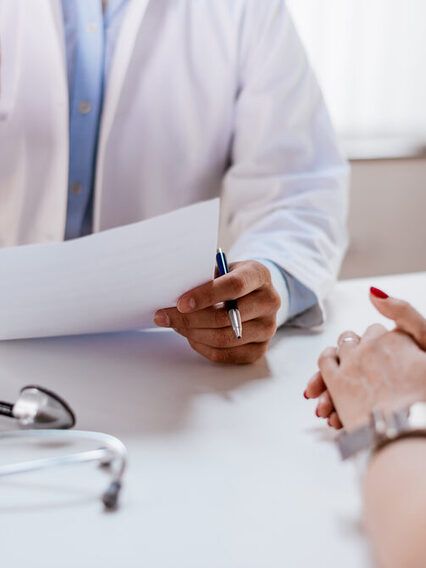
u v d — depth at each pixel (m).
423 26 2.36
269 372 0.75
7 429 0.61
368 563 0.42
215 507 0.48
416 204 2.55
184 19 1.21
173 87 1.22
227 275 0.74
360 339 0.64
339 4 2.26
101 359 0.78
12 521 0.47
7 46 1.15
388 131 2.44
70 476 0.53
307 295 0.89
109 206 1.25
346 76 2.33
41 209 1.21
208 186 1.30
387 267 2.60
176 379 0.72
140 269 0.67
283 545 0.44
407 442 0.45
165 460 0.55
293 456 0.56
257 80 1.21
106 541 0.44
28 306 0.71
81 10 1.17
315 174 1.15
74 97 1.20
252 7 1.22
